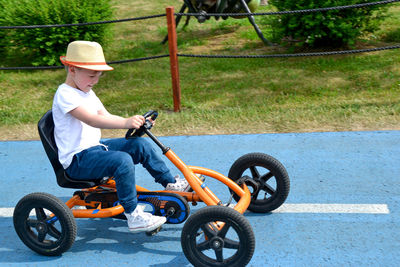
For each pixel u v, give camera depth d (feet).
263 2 42.04
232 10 31.68
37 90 26.61
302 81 24.14
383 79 23.43
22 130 20.85
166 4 45.85
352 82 23.45
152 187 14.65
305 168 15.07
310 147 16.74
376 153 15.83
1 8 31.22
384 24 33.14
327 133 17.89
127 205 10.52
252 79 25.20
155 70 28.55
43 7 28.94
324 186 13.76
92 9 30.22
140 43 34.65
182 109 22.03
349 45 28.81
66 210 10.42
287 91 23.03
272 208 12.18
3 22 30.42
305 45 29.48
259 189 12.33
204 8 30.99
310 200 12.98
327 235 11.21
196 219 9.44
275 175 11.87
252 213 12.52
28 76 28.96
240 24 37.29
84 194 11.64
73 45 10.27
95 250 11.28
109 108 22.77
